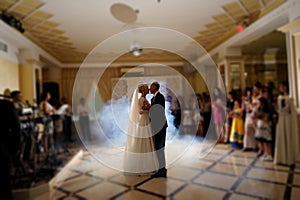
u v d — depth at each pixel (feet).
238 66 19.38
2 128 6.07
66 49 20.67
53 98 22.68
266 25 13.38
